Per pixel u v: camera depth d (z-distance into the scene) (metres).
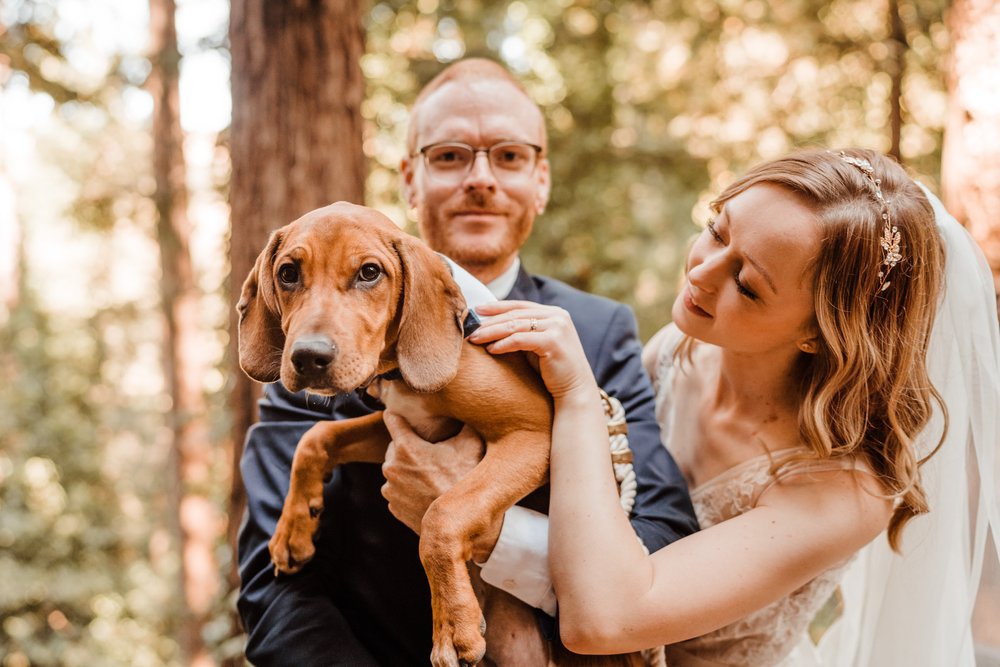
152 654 10.66
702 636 2.27
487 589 1.99
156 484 11.73
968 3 3.49
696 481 2.29
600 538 1.77
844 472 1.95
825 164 1.97
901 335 1.95
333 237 1.78
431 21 8.18
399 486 1.90
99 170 12.19
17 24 8.70
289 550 2.00
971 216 3.45
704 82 8.97
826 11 7.95
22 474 10.87
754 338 1.97
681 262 9.61
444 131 2.46
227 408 5.64
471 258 2.47
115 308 13.24
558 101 8.70
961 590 2.22
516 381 1.92
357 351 1.70
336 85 3.78
